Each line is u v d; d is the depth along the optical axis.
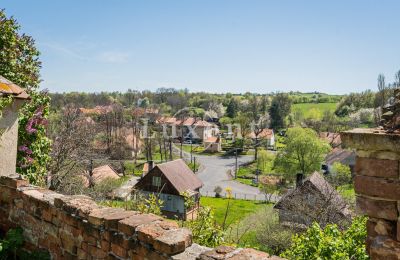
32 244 4.80
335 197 19.14
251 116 112.25
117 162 52.00
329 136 77.88
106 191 21.55
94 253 3.82
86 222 3.92
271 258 2.76
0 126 6.27
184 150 92.75
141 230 3.27
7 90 6.26
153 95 156.50
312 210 19.50
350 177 38.62
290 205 21.58
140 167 63.38
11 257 4.75
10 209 5.24
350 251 8.56
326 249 8.56
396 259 1.83
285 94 115.56
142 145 76.38
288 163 50.50
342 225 15.83
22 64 10.73
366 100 107.69
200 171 68.88
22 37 10.77
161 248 3.04
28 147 9.33
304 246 9.23
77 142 17.19
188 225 7.31
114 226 3.58
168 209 39.06
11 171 6.48
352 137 1.94
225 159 82.19
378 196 1.89
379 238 1.91
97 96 125.19
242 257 2.77
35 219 4.76
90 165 21.58
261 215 31.28
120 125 69.00
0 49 10.12
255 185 57.81
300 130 50.72
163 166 40.19
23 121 9.13
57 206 4.38
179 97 155.75
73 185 15.96
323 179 29.36
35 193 4.93
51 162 14.73
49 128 16.83
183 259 2.90
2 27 9.98
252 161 77.50
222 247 3.02
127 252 3.41
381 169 1.87
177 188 38.75
